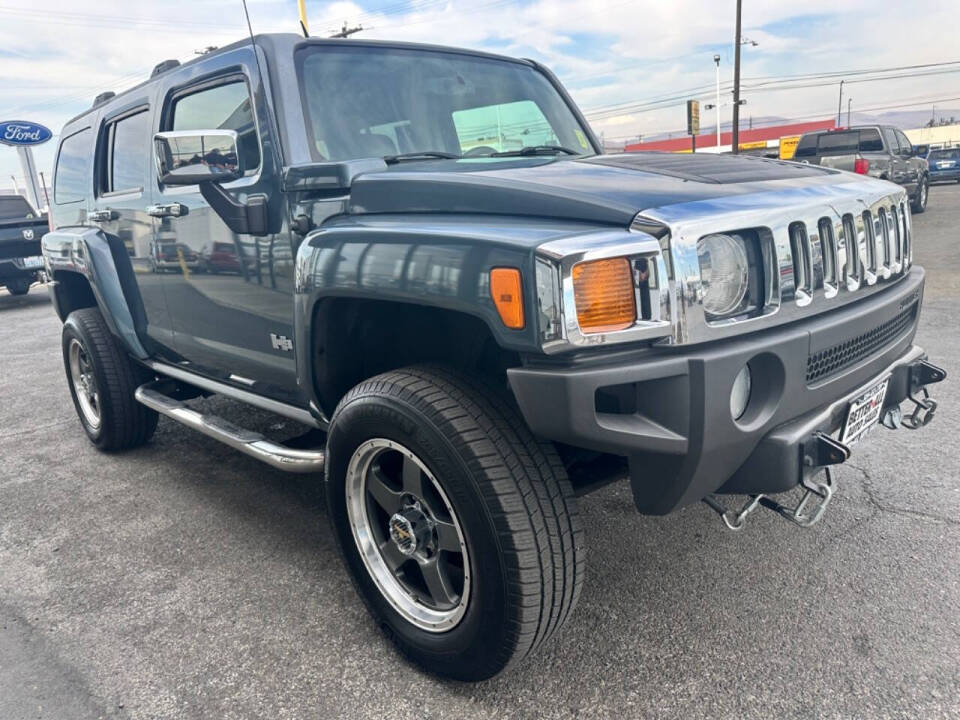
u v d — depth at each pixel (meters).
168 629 2.51
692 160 2.48
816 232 2.03
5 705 2.16
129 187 3.62
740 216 1.84
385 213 2.23
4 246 11.59
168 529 3.28
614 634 2.33
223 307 2.99
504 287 1.74
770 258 1.91
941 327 5.82
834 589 2.49
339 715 2.06
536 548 1.87
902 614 2.33
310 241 2.31
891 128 14.72
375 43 2.92
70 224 4.41
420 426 1.95
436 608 2.18
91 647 2.43
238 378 3.19
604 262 1.69
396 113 2.84
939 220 13.69
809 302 2.01
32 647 2.44
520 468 1.89
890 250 2.44
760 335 1.91
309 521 3.30
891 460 3.46
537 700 2.07
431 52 3.10
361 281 2.10
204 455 4.24
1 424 5.11
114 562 3.00
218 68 2.81
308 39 2.72
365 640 2.40
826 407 2.09
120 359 4.05
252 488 3.71
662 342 1.76
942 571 2.55
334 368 2.47
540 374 1.72
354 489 2.30
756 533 2.89
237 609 2.61
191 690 2.19
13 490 3.86
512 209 1.95
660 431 1.78
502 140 3.19
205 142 2.77
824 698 1.99
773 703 1.99
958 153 25.33
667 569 2.69
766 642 2.24
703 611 2.42
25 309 11.70
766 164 2.52
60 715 2.11
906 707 1.94
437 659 2.14
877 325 2.28
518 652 1.95
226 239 2.83
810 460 1.97
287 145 2.51
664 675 2.13
